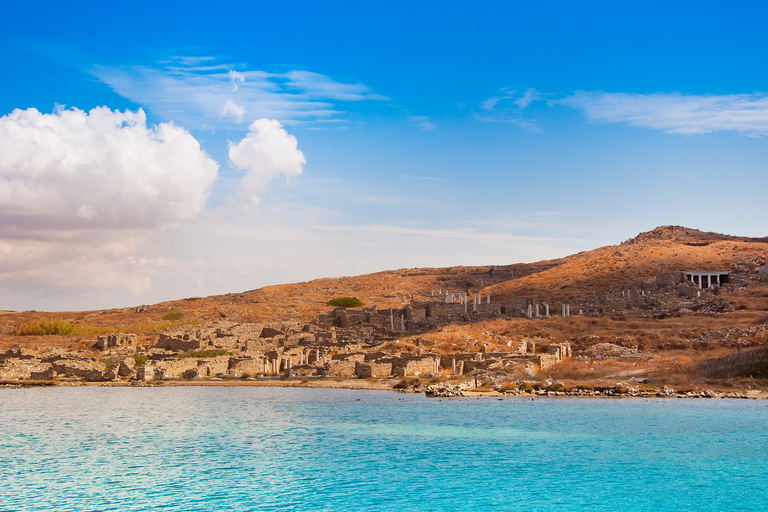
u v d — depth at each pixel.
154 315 193.88
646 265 182.88
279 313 196.25
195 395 76.44
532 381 80.25
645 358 87.75
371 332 118.88
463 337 104.81
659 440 49.78
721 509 34.22
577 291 167.00
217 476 40.03
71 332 135.88
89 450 46.69
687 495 36.47
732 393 72.56
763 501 35.53
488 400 70.69
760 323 100.50
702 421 57.22
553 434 52.06
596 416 60.06
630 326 107.62
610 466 42.41
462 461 43.69
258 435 52.00
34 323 136.75
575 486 38.16
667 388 74.12
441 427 55.25
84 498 35.62
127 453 45.78
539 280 193.50
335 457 44.88
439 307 138.12
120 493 36.50
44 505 34.47
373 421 58.12
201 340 107.88
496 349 98.56
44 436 51.56
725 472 40.84
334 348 105.06
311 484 38.44
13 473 40.53
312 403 69.12
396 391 79.19
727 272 166.88
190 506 34.44
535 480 39.34
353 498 36.00
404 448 47.44
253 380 89.38
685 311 119.75
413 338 106.44
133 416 60.81
